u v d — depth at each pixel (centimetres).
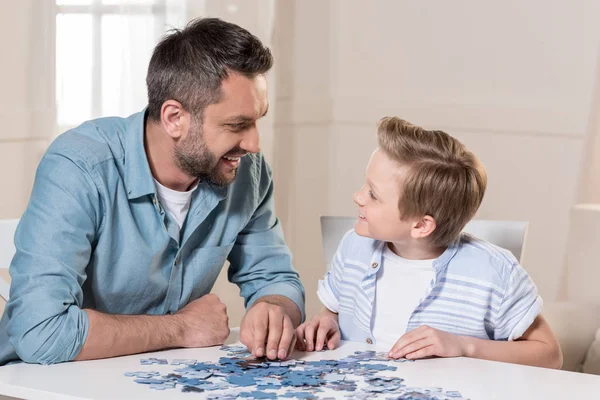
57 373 137
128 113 317
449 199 167
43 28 287
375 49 407
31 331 148
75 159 164
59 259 157
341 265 190
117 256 172
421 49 398
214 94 162
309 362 146
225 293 364
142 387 127
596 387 132
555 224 381
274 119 379
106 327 150
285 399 121
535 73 379
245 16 355
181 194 178
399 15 401
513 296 171
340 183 419
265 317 154
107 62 311
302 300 193
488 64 387
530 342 171
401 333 178
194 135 166
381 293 181
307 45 401
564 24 372
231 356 151
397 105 404
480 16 386
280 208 393
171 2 324
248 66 162
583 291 334
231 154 169
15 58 277
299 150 402
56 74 296
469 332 173
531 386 132
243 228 199
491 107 387
